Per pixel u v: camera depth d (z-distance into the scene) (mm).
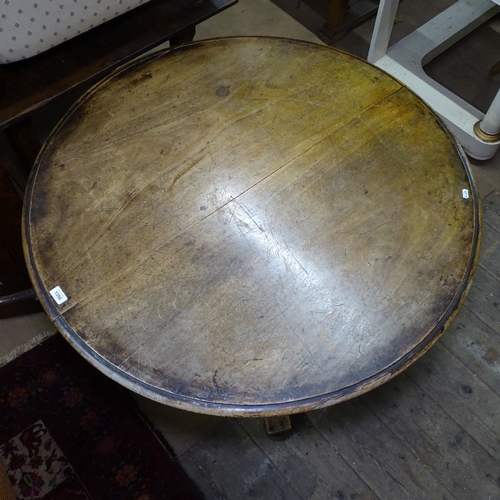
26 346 1699
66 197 1221
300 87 1394
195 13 1608
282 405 1011
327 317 1091
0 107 1406
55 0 1343
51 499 1474
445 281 1130
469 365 1664
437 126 1333
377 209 1215
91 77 1474
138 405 1613
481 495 1483
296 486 1505
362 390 1029
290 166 1272
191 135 1313
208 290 1119
